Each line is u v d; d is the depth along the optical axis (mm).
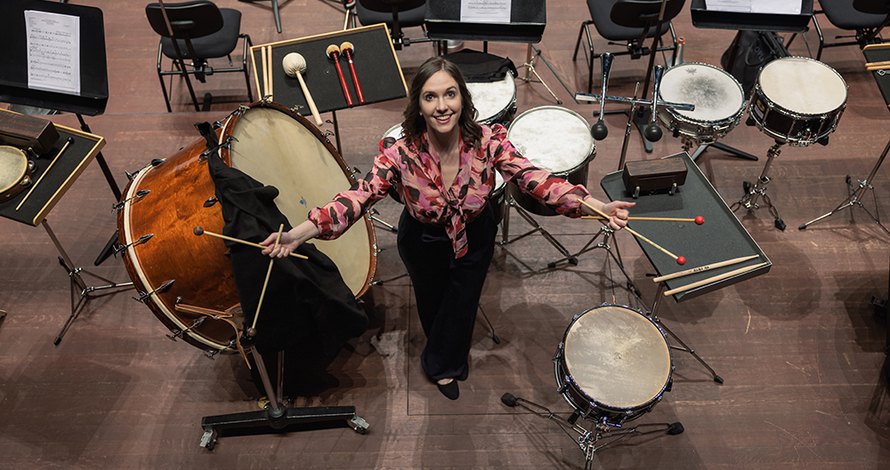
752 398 3361
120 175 4262
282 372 3363
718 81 3910
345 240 3293
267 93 3502
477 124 2486
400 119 4582
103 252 3855
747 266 2969
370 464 3180
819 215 4051
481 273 2910
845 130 4469
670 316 3648
